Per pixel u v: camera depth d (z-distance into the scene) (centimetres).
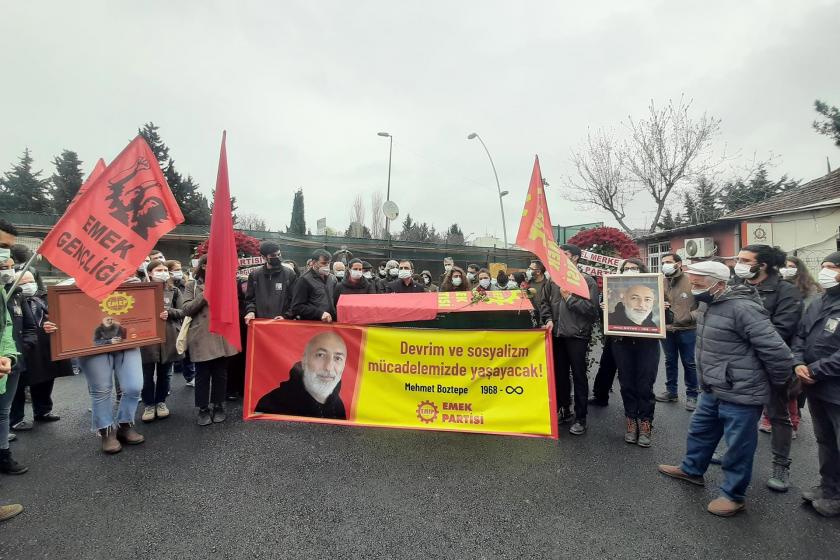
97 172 470
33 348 446
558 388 484
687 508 310
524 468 367
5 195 3731
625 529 283
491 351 423
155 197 409
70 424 472
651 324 399
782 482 341
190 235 2028
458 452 396
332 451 395
